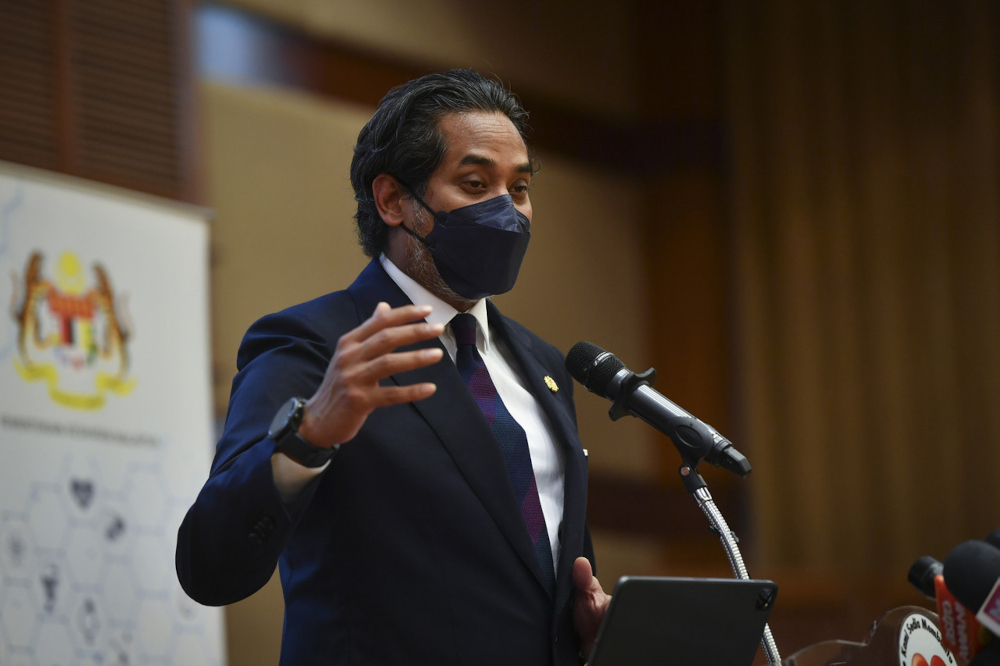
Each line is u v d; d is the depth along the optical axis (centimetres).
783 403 2406
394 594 545
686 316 2452
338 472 559
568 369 659
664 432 621
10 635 1270
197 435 1512
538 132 2373
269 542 504
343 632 545
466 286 626
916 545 2328
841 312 2416
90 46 1666
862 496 2364
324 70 2034
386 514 554
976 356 2341
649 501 2311
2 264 1360
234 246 1811
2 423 1319
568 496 610
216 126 1834
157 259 1520
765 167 2478
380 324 479
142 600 1402
